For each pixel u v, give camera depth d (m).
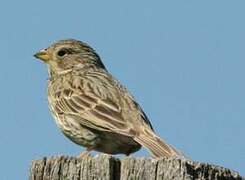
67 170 8.86
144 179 8.38
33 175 9.02
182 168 8.27
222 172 8.41
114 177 8.59
